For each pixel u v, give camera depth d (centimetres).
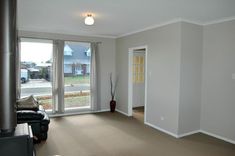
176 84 422
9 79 209
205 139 413
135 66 704
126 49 601
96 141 394
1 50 203
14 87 215
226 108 405
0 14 202
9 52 207
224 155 340
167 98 447
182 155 338
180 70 415
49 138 404
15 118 221
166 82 449
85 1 308
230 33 394
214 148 368
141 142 393
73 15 391
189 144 386
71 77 607
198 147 372
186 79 427
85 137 414
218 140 408
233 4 312
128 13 371
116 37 652
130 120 550
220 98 416
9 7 205
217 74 421
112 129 470
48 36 557
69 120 539
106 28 516
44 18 417
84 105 630
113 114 615
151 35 491
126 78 607
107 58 650
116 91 662
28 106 402
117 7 335
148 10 350
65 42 587
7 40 205
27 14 387
